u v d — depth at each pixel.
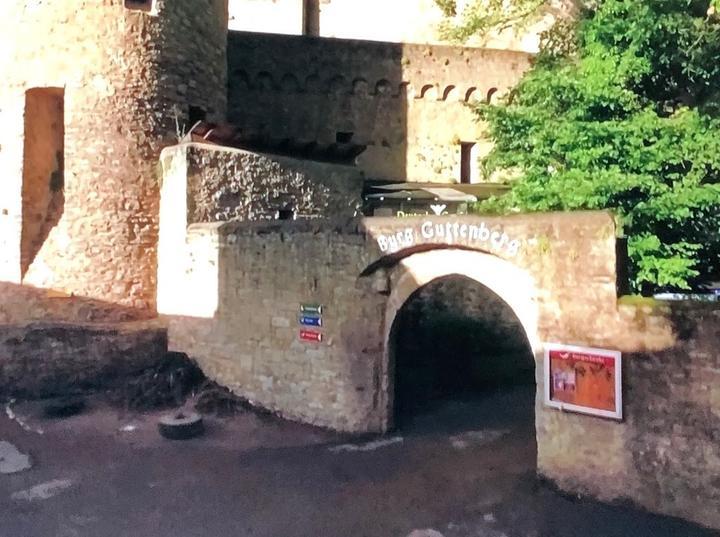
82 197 12.73
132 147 12.95
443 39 16.95
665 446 6.75
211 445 9.58
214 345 11.71
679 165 10.02
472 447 9.28
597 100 10.10
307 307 10.45
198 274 11.97
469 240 8.34
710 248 10.20
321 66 19.12
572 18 12.73
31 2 12.99
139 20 13.02
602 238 7.19
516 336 14.88
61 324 11.82
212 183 12.38
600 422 7.20
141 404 10.84
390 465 8.68
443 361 13.39
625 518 6.75
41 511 7.35
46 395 11.12
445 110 20.17
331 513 7.31
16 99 13.09
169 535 6.83
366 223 9.60
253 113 18.56
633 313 6.96
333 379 10.15
